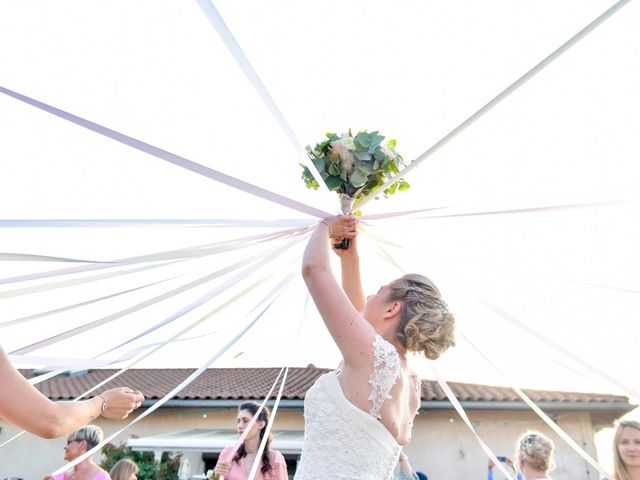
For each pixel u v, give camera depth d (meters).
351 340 1.58
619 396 8.38
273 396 9.05
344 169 2.02
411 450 8.73
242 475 3.87
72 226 1.64
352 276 2.23
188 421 9.43
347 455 1.49
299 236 2.19
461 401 8.58
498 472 8.44
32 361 2.00
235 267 2.29
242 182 1.59
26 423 1.33
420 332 1.70
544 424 8.70
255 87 1.43
